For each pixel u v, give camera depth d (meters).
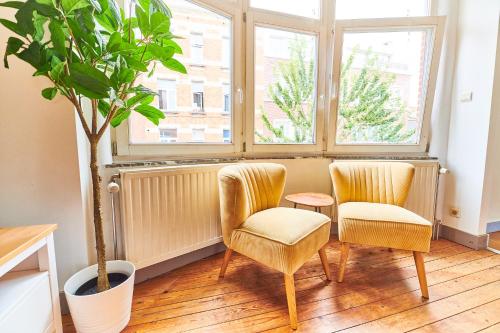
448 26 2.09
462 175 2.07
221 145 1.93
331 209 2.23
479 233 1.97
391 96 2.25
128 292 1.10
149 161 1.59
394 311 1.27
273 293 1.42
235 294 1.42
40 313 0.89
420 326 1.17
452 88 2.13
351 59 2.16
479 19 1.90
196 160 1.76
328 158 2.23
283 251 1.15
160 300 1.36
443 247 2.03
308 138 2.29
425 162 2.09
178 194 1.54
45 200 1.19
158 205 1.46
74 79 0.81
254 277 1.59
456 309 1.28
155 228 1.46
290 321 1.17
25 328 0.82
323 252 1.50
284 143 2.16
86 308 0.97
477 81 1.94
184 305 1.32
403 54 2.20
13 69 1.09
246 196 1.44
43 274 0.92
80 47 0.90
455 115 2.11
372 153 2.29
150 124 1.66
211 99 1.89
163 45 1.06
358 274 1.62
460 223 2.09
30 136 1.14
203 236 1.70
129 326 1.17
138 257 1.41
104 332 1.02
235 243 1.37
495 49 1.81
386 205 1.66
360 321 1.20
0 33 1.07
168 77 1.70
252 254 1.29
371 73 2.20
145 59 1.04
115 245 1.44
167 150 1.71
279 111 2.17
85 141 1.30
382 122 2.29
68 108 1.17
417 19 2.02
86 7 0.83
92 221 1.36
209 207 1.72
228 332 1.13
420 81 2.22
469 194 2.02
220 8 1.77
